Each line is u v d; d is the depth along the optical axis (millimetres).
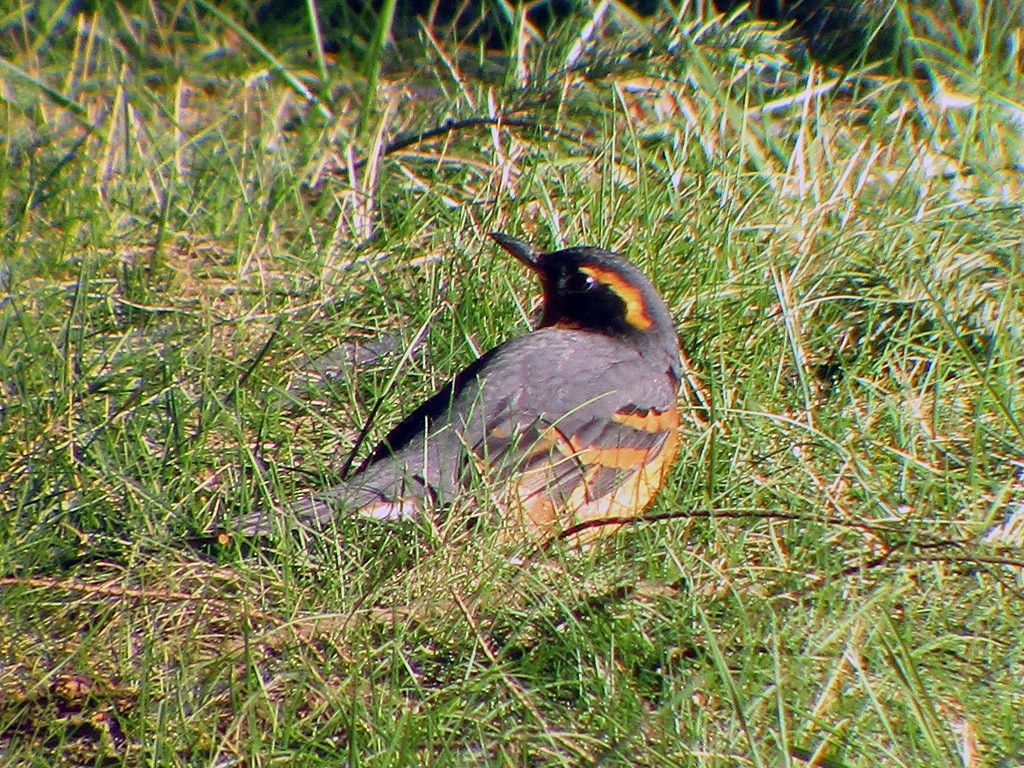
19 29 17406
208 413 11180
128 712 8680
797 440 11227
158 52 17328
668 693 8484
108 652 9117
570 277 11805
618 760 8086
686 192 13766
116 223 14164
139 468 10586
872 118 15586
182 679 8602
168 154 15148
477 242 13234
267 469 10812
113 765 8359
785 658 8727
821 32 17328
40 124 15508
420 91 16797
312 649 8906
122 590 9391
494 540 9703
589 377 11008
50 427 10891
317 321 12719
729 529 10172
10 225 13828
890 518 10391
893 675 8633
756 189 13930
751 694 8461
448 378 11930
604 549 10031
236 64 17203
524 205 13781
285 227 14367
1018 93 16422
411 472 10281
